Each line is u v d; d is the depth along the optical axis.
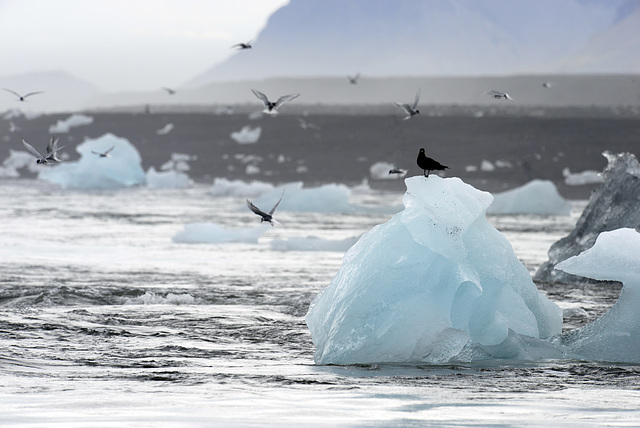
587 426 24.33
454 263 37.53
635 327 38.62
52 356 37.34
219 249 84.88
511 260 40.84
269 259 77.94
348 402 27.92
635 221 65.12
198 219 115.88
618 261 39.00
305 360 37.78
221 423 24.03
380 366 35.88
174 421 24.31
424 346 36.81
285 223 110.75
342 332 37.22
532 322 39.62
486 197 40.31
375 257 38.25
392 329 36.72
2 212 120.31
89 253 80.50
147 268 70.94
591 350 38.62
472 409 26.91
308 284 62.78
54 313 48.38
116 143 176.62
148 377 32.97
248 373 34.09
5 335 41.66
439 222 37.81
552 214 127.88
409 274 37.56
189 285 61.56
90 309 50.28
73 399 27.98
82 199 144.50
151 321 46.97
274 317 49.00
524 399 29.02
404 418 25.20
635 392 30.75
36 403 27.19
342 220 115.12
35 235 94.25
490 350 38.06
